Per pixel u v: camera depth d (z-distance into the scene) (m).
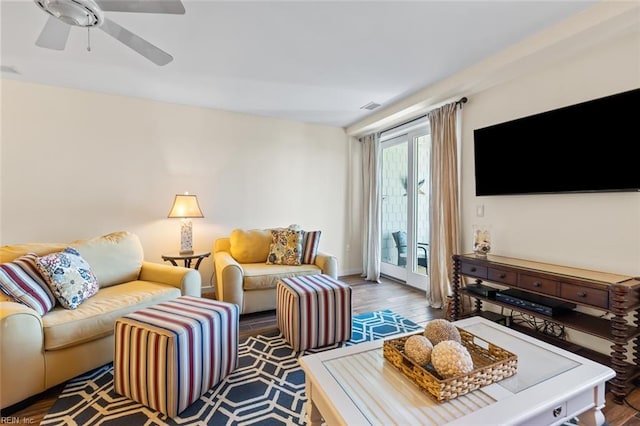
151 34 2.22
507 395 1.12
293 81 3.05
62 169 3.21
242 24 2.10
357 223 5.03
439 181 3.40
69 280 2.07
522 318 2.77
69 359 1.85
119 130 3.45
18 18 2.03
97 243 2.61
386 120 4.01
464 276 2.93
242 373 2.04
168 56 2.00
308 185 4.59
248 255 3.47
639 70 2.00
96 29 2.13
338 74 2.90
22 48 2.41
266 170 4.27
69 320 1.85
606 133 2.06
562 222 2.43
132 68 2.77
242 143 4.11
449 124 3.27
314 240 3.52
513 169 2.65
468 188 3.20
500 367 1.21
